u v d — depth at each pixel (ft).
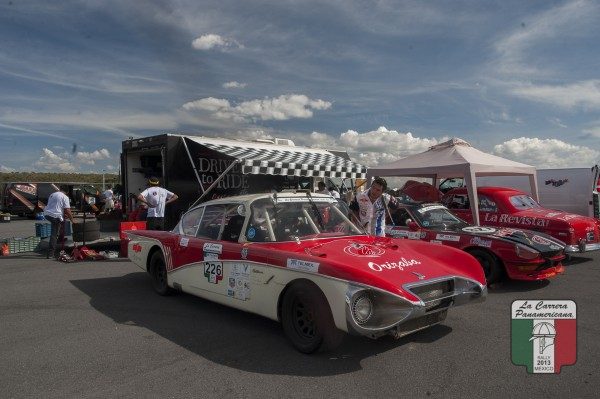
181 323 17.13
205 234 18.60
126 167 40.96
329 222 17.52
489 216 31.32
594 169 43.04
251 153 37.68
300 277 13.75
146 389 11.64
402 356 13.75
